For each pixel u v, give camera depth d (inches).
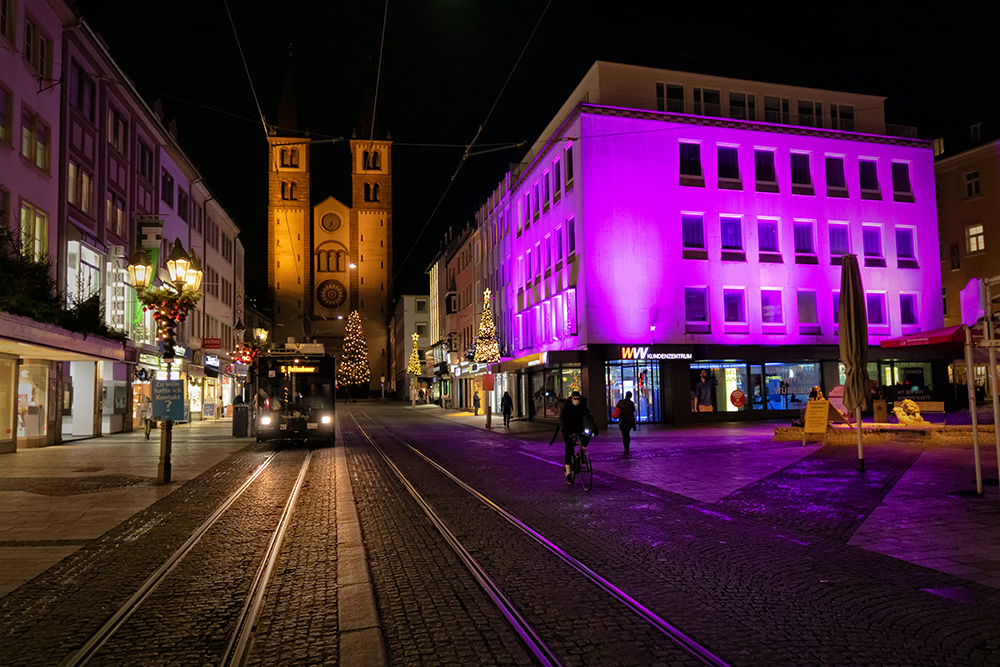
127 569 274.2
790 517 357.7
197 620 210.4
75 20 926.4
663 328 1160.2
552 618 205.6
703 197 1209.4
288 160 3767.2
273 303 3715.6
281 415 890.7
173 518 384.5
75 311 812.0
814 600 218.1
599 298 1135.6
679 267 1179.9
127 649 186.4
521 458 713.6
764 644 180.9
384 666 167.2
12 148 789.9
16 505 429.7
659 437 911.7
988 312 385.4
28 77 831.1
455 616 209.8
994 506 358.9
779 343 1226.6
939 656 170.1
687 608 213.0
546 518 371.9
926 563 258.2
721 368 1201.4
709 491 454.0
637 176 1175.0
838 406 826.2
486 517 377.1
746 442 795.4
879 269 1305.4
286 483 532.7
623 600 222.5
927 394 1320.1
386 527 351.6
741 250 1226.0
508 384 1672.0
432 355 2778.1
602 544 306.2
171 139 1362.0
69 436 1020.5
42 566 278.7
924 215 1344.7
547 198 1357.0
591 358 1118.4
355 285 3909.9
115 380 1131.3
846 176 1310.3
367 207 3949.3
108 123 1086.4
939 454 603.2
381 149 3996.1
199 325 1632.6
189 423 1491.1
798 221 1272.1
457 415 1877.5
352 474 584.7
